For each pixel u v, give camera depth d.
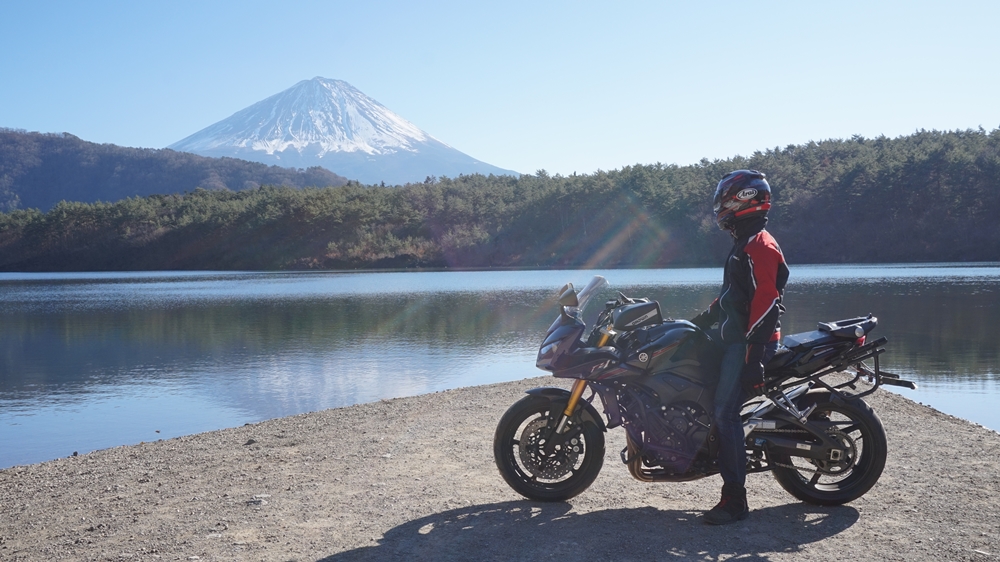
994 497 5.02
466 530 4.54
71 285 73.69
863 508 4.84
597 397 9.19
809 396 4.87
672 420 4.65
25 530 4.86
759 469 4.85
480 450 6.62
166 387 13.62
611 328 4.84
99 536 4.64
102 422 10.59
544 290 48.97
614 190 114.06
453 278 73.38
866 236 96.06
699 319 4.98
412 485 5.56
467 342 20.20
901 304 28.62
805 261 96.75
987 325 20.50
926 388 10.73
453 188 145.00
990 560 3.98
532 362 15.83
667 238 106.06
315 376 14.41
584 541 4.32
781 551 4.14
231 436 7.85
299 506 5.11
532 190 134.62
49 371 16.27
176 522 4.85
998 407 9.25
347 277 84.00
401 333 23.06
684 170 128.38
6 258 143.50
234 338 22.61
